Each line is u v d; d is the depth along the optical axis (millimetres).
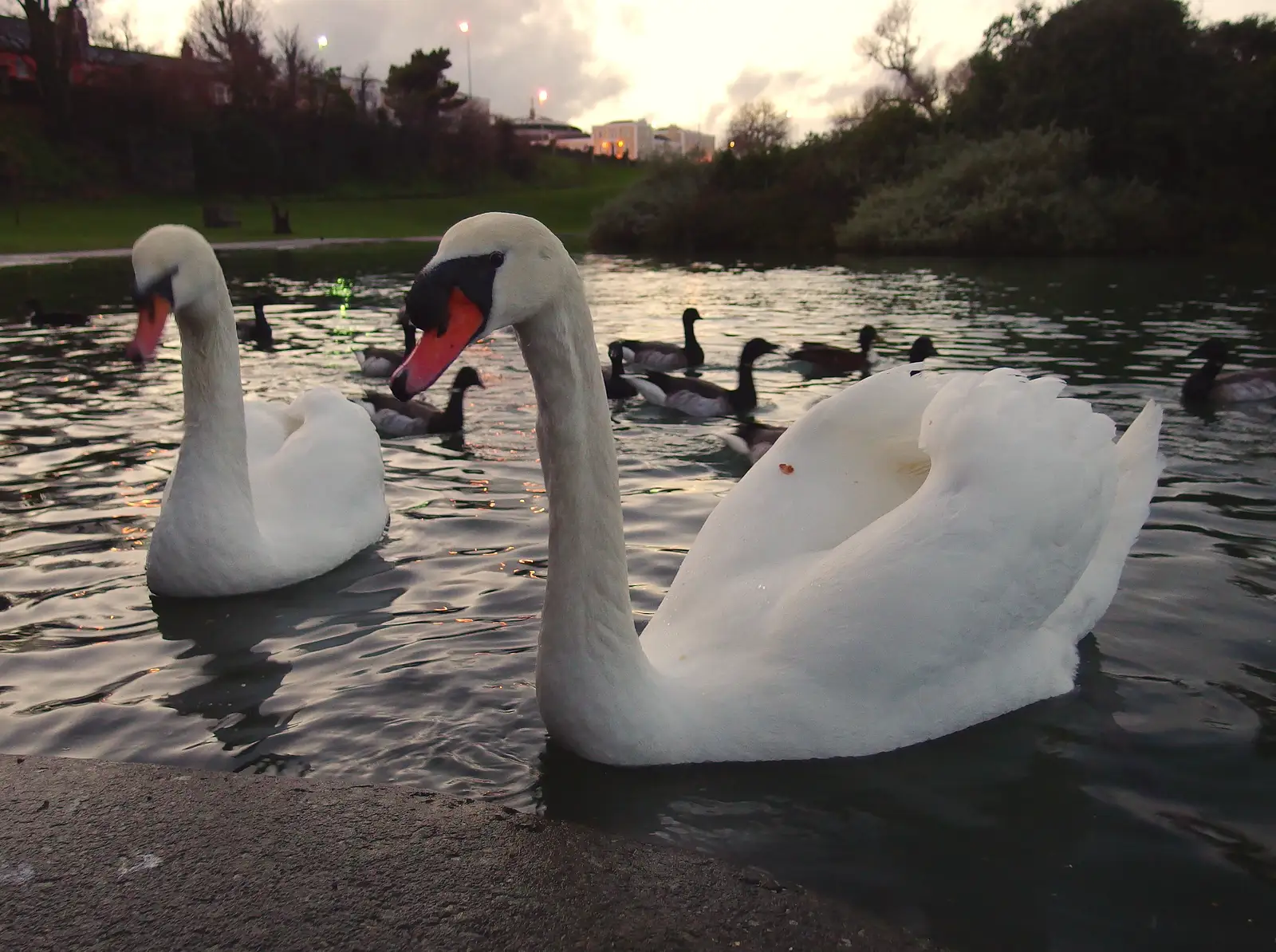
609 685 1131
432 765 1198
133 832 1010
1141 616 1600
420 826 1024
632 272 10656
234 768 1200
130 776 1112
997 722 1283
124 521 2176
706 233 15633
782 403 3809
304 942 858
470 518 2213
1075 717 1296
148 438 2969
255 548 1779
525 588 1783
